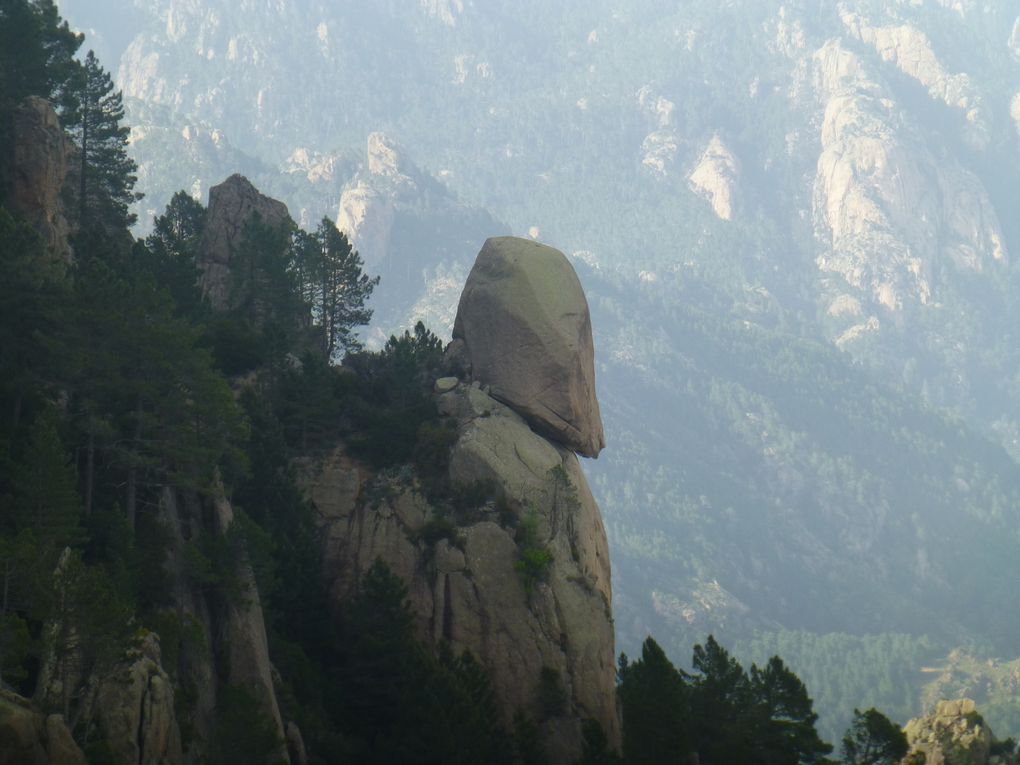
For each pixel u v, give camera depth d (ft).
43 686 257.96
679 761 325.21
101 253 458.50
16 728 238.48
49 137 432.66
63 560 280.92
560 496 424.46
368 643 377.91
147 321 362.53
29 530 268.82
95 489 344.90
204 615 343.05
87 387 348.18
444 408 443.73
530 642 395.55
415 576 405.59
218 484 372.38
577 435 444.96
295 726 335.26
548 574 403.75
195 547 345.51
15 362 342.44
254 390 435.94
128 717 266.77
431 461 429.38
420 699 352.49
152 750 270.26
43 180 428.15
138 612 312.71
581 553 416.67
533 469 426.92
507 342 446.60
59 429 331.57
